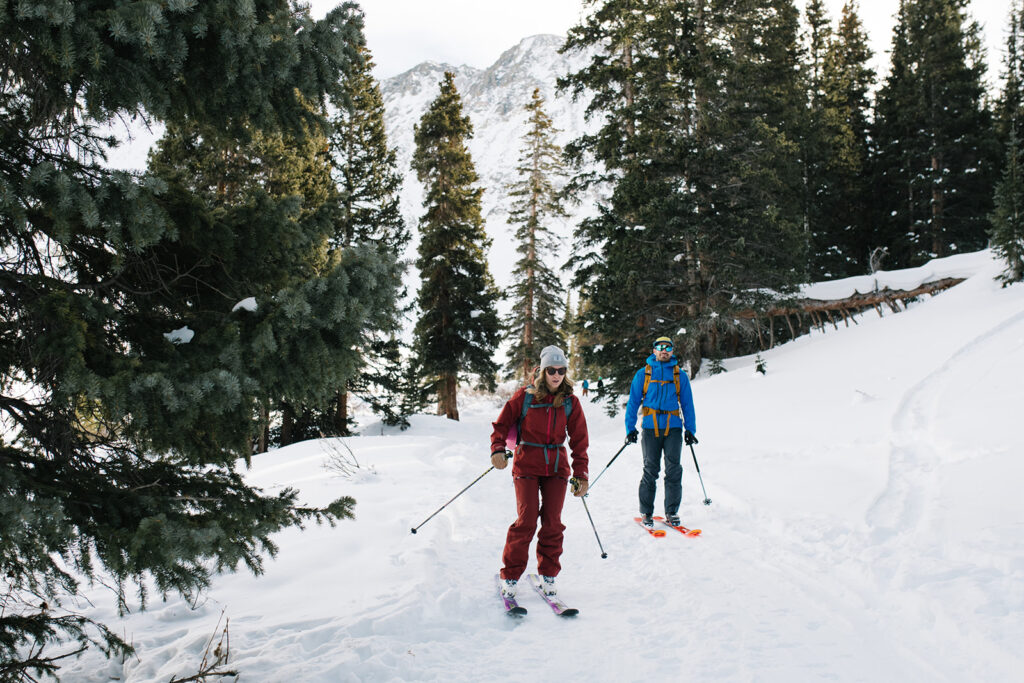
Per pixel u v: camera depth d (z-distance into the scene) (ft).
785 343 69.77
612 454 35.99
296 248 11.21
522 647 11.59
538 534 14.24
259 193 11.23
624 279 55.26
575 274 61.41
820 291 74.43
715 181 57.93
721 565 15.76
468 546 17.98
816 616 12.45
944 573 13.20
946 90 94.68
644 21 55.77
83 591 15.06
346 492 23.77
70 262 9.85
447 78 76.59
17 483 7.48
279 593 14.55
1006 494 17.47
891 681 9.86
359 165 69.31
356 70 11.66
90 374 7.88
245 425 9.28
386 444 37.88
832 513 18.79
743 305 58.80
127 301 10.16
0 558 8.09
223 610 13.51
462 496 23.66
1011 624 10.76
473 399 119.03
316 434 62.28
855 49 117.70
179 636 12.39
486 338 77.97
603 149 59.67
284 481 27.50
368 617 12.42
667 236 54.90
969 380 38.50
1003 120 95.76
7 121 8.80
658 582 14.79
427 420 74.54
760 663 10.55
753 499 21.29
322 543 17.57
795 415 40.98
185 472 10.41
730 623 12.23
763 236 57.72
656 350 20.21
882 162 101.24
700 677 10.17
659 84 56.24
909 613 12.09
